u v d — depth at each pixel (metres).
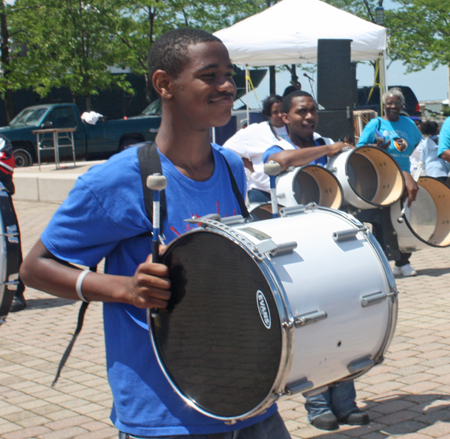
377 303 1.71
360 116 11.58
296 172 4.79
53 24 22.88
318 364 1.60
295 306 1.52
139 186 1.70
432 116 26.05
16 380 4.30
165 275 1.56
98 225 1.71
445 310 5.35
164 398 1.70
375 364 1.82
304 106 4.62
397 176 5.30
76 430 3.49
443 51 26.11
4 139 5.22
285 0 10.97
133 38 24.59
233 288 1.56
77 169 16.33
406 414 3.44
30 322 5.77
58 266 1.72
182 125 1.74
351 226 1.78
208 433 1.67
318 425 3.33
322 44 8.03
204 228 1.57
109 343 1.78
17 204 14.42
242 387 1.57
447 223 5.34
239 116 14.60
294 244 1.60
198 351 1.64
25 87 23.58
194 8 25.20
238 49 10.52
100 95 28.36
